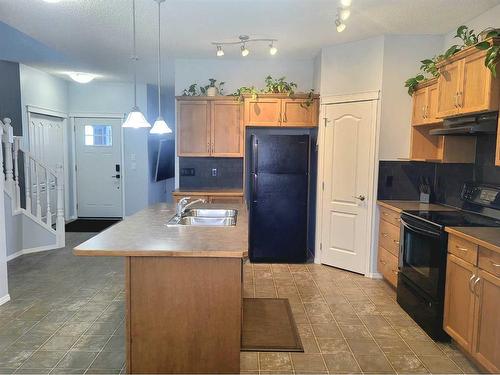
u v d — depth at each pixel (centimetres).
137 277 222
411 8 324
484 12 333
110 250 210
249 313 328
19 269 429
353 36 402
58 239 517
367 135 416
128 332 225
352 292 378
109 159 721
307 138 464
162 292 223
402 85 402
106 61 523
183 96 492
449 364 252
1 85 529
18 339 275
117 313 319
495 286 218
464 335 249
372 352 267
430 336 288
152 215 328
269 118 476
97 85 702
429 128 393
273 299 359
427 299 292
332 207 454
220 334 226
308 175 468
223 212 357
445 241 274
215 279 223
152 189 759
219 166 532
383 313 330
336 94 441
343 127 437
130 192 727
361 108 419
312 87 513
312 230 512
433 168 407
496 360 217
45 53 489
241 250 212
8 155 457
